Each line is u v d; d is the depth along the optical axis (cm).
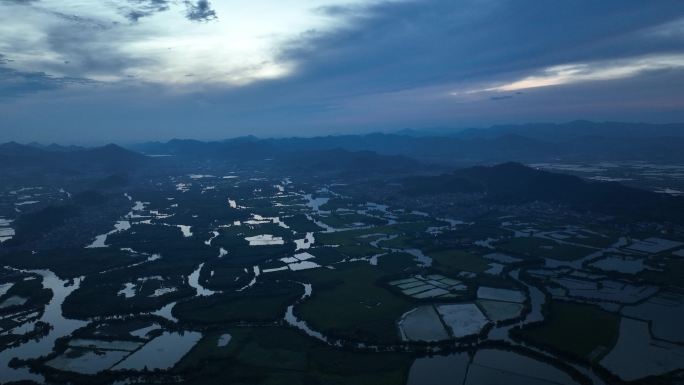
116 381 13162
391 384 12700
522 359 14088
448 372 13350
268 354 14400
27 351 15025
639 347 14588
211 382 12850
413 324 16538
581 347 14600
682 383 12525
